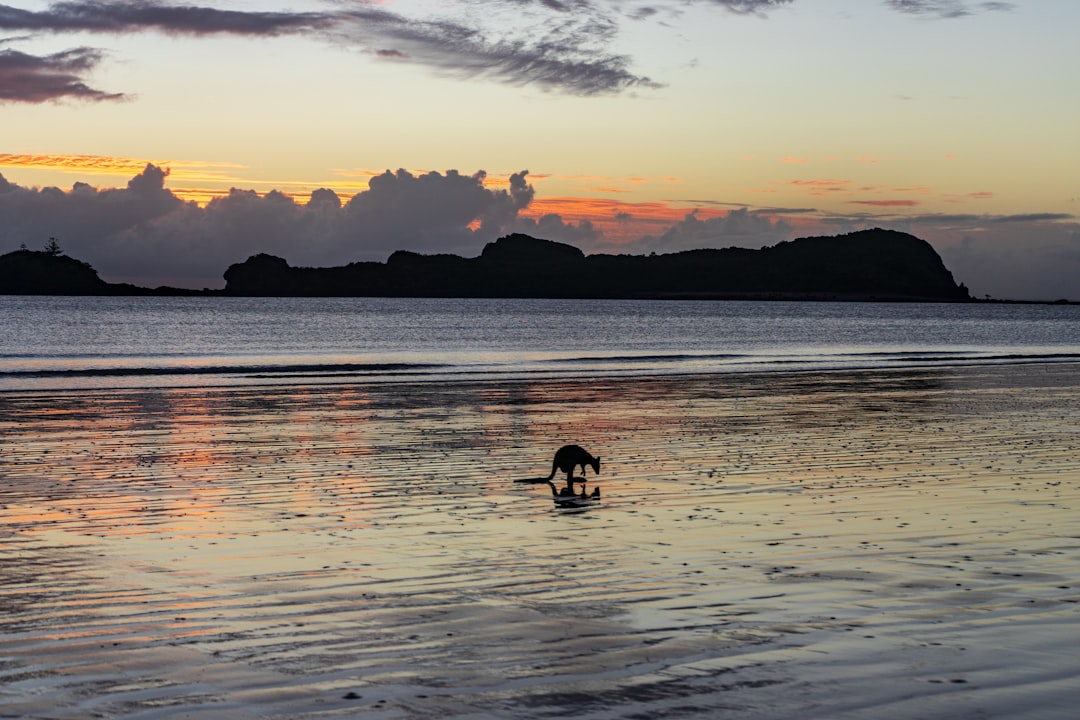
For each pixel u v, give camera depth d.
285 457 17.12
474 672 6.22
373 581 8.60
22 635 6.97
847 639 6.88
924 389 33.16
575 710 5.57
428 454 17.55
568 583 8.52
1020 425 22.31
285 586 8.41
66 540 10.37
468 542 10.28
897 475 15.00
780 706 5.61
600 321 140.62
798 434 20.47
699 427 21.77
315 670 6.26
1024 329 121.94
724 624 7.28
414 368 44.62
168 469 15.70
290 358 53.38
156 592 8.20
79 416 23.78
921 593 8.12
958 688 5.89
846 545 10.05
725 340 86.06
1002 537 10.42
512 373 41.25
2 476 14.91
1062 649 6.63
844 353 62.84
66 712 5.52
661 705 5.64
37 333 83.69
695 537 10.50
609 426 21.94
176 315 138.88
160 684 5.99
